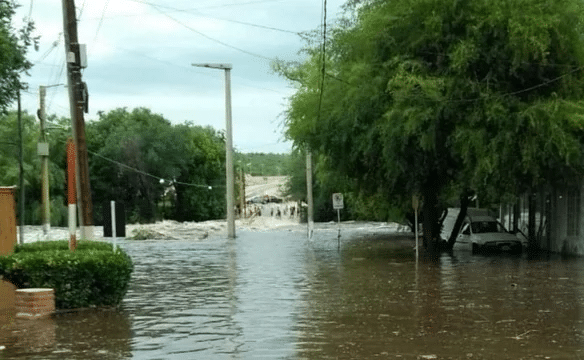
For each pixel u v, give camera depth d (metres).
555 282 18.47
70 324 12.16
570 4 24.72
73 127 19.48
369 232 56.91
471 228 32.00
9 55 25.41
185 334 11.13
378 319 12.54
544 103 23.86
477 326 11.73
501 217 38.19
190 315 13.18
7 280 13.77
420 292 16.50
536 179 24.61
